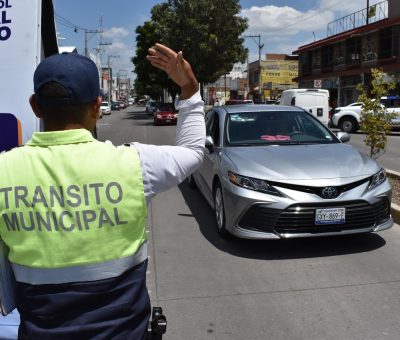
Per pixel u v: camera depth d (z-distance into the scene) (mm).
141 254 1543
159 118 29672
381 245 5195
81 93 1507
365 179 4902
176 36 31250
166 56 1757
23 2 2934
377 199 4875
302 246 5191
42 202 1438
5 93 2938
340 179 4789
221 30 31562
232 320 3598
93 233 1438
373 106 8477
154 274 4512
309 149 5621
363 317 3609
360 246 5168
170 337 3365
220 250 5145
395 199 7000
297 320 3580
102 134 23109
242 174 4949
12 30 2932
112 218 1456
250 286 4199
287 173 4855
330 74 37250
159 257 4977
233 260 4836
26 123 2941
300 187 4738
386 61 29688
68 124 1537
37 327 1435
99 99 1604
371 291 4051
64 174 1458
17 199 1445
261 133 6188
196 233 5789
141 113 56125
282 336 3359
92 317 1437
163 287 4211
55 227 1428
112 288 1463
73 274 1428
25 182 1458
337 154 5402
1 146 2955
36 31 2934
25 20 2934
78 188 1450
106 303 1463
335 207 4711
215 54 31609
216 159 5777
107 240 1451
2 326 2361
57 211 1431
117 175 1486
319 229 4727
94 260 1438
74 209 1435
